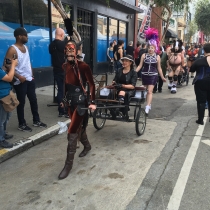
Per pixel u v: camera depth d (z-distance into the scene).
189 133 5.41
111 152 4.49
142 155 4.36
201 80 5.67
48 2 9.65
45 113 6.37
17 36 4.68
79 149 4.64
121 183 3.49
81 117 3.73
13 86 4.91
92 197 3.19
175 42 9.82
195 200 3.11
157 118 6.54
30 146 4.72
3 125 4.39
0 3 7.82
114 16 15.04
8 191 3.35
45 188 3.41
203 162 4.08
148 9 15.54
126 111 4.93
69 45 3.53
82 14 12.10
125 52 13.29
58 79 5.89
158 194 3.23
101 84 6.04
